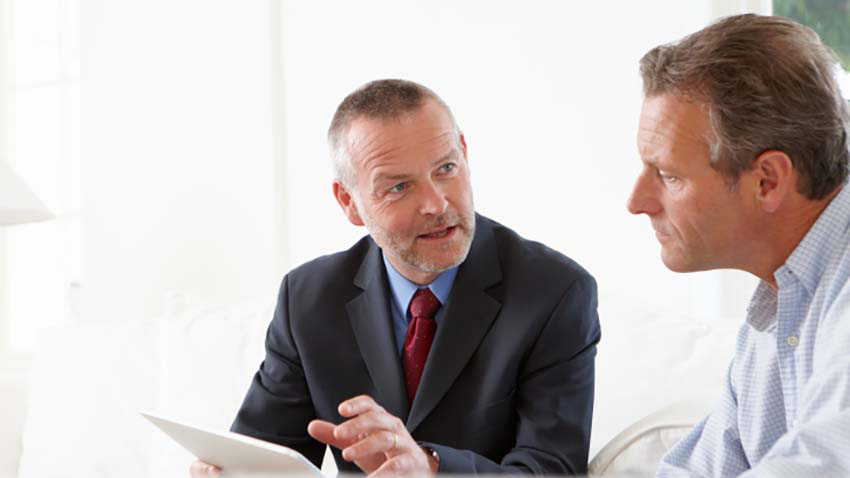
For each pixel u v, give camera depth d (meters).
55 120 3.36
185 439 1.60
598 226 2.71
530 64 2.77
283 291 2.06
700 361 2.02
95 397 2.44
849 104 1.29
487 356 1.89
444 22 2.86
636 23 2.65
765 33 1.26
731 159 1.26
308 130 3.02
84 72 3.26
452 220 1.82
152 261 3.18
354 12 2.96
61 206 3.35
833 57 1.28
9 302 3.38
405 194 1.82
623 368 2.06
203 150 3.13
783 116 1.24
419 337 1.92
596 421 2.00
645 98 1.33
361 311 1.96
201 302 2.66
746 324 1.50
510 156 2.79
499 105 2.80
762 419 1.42
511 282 1.93
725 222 1.30
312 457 2.01
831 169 1.26
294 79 3.03
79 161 3.33
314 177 3.02
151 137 3.19
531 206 2.77
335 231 3.00
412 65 2.90
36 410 2.48
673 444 1.81
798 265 1.29
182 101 3.15
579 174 2.72
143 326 2.56
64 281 3.36
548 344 1.87
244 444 1.42
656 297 2.64
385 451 1.52
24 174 3.38
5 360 3.31
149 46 3.19
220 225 3.12
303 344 1.97
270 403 1.99
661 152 1.30
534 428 1.82
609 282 2.69
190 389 2.33
